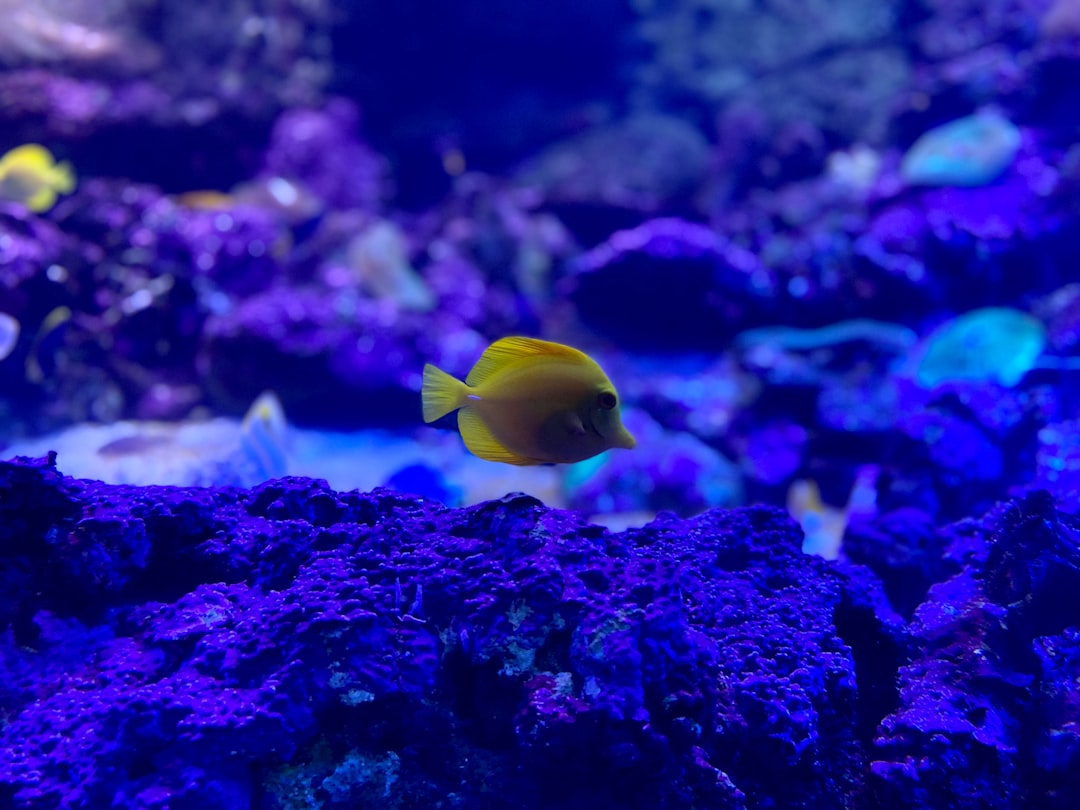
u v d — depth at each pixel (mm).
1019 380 1542
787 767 548
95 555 535
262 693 471
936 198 2109
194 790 447
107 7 2545
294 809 487
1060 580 626
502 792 503
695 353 2148
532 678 500
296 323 1970
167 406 1979
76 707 485
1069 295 1812
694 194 2826
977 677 607
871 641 663
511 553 544
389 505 631
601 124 2967
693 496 1706
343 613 492
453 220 2672
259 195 2334
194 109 2447
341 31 2725
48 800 442
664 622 492
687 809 496
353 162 2686
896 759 561
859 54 2926
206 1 2670
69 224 2088
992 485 1169
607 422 546
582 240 2656
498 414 528
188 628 518
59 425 1870
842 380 1764
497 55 2957
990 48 2600
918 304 1958
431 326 2193
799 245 2188
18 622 540
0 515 534
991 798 540
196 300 2051
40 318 1927
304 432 1950
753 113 2832
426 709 502
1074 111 2186
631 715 465
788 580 661
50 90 2244
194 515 577
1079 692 592
